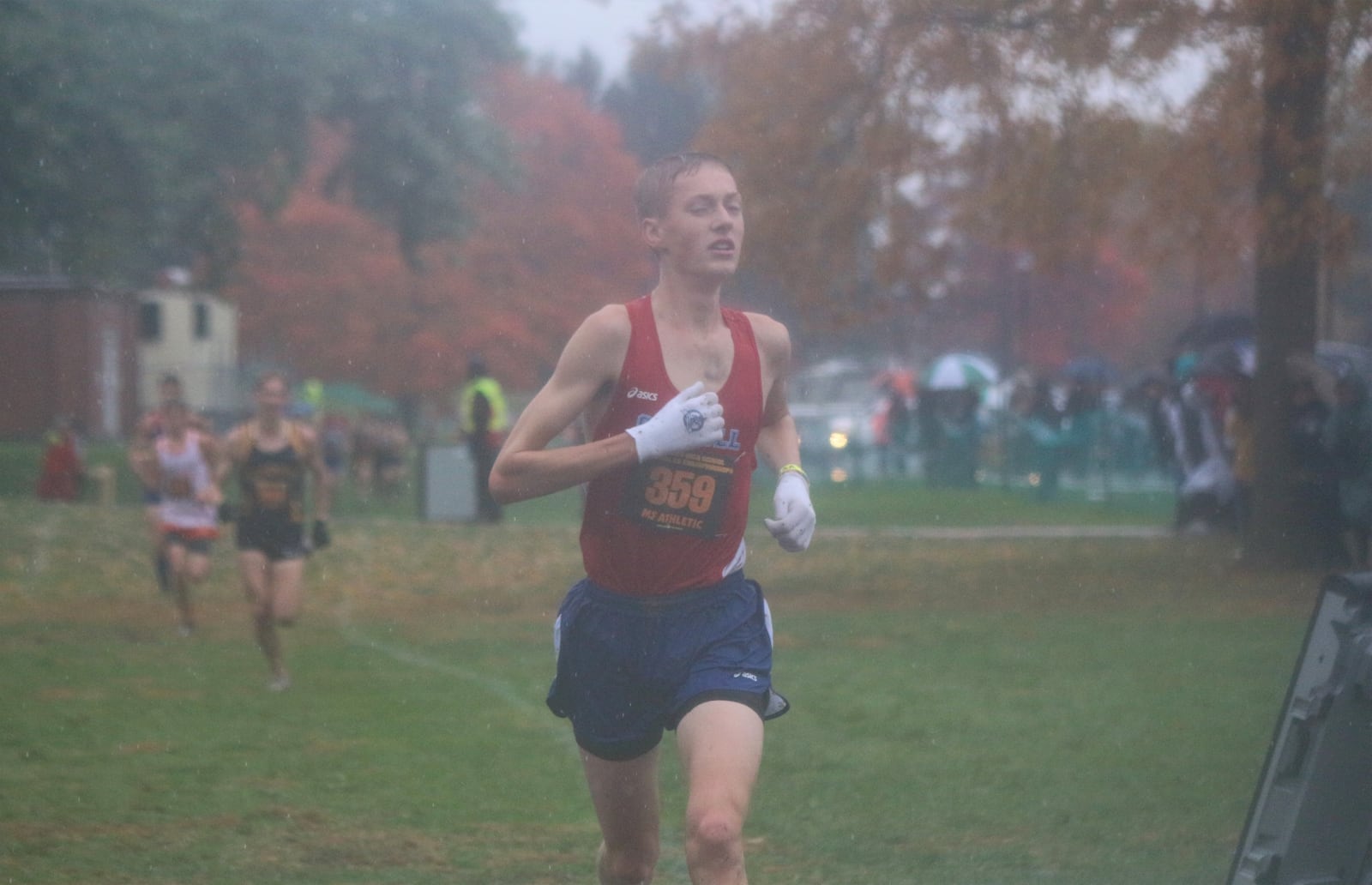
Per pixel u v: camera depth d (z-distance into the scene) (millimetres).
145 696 13500
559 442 24359
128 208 36969
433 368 59094
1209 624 17797
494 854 8414
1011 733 11656
